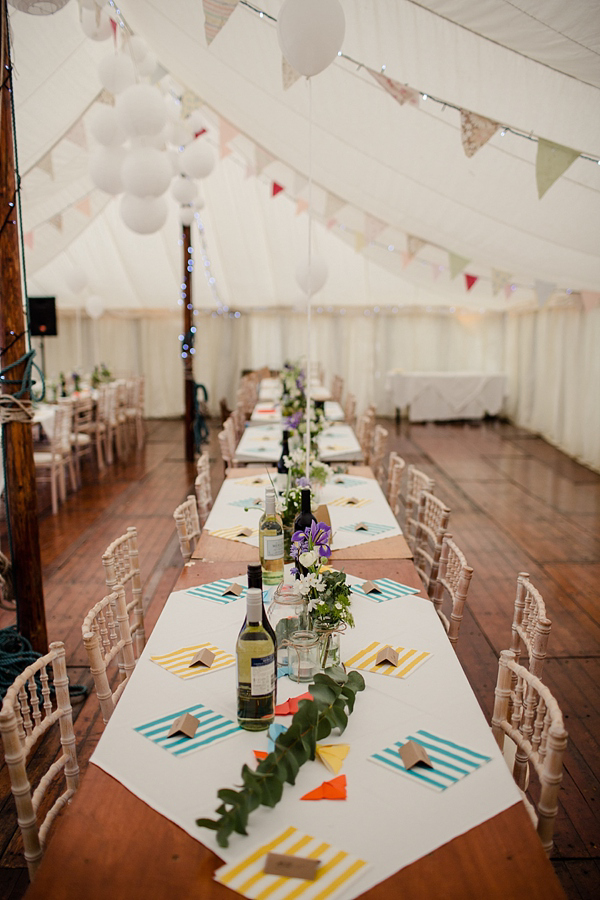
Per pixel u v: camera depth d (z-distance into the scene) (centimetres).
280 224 952
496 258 506
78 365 1111
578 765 258
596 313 744
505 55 273
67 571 450
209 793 134
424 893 112
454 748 147
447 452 854
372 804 131
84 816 128
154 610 383
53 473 586
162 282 1048
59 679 172
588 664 333
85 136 521
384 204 504
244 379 896
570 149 312
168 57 464
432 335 1126
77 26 393
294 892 112
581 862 212
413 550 330
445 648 191
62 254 1001
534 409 996
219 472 739
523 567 461
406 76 316
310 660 171
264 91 413
